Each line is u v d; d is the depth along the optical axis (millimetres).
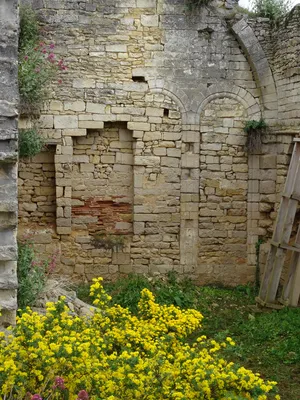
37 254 11305
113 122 12117
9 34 5953
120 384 4883
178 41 12141
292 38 11484
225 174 12391
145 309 7156
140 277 11953
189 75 12188
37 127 11688
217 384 5000
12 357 4988
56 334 5297
